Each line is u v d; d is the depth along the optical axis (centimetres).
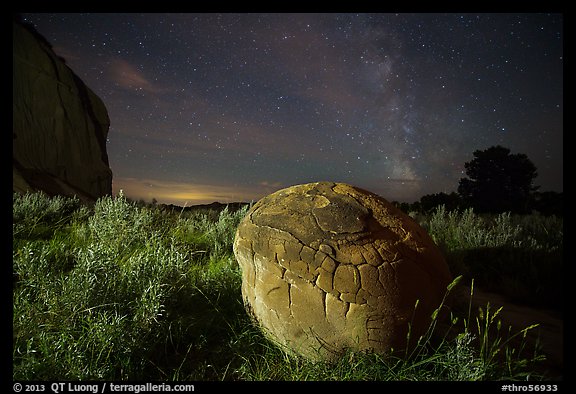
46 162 2194
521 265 587
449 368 263
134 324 281
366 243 283
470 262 627
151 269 357
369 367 262
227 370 279
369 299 264
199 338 314
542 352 320
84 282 297
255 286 303
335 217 296
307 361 277
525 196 1794
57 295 291
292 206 313
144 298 295
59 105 2347
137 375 265
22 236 575
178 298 354
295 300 278
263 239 295
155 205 902
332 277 269
